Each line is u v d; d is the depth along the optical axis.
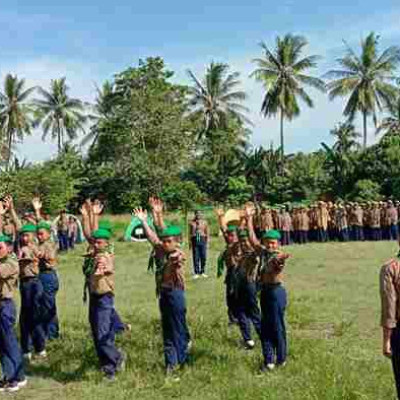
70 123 76.06
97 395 7.98
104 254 8.77
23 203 46.50
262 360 9.15
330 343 10.12
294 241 30.47
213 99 65.88
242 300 10.02
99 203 9.66
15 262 8.55
